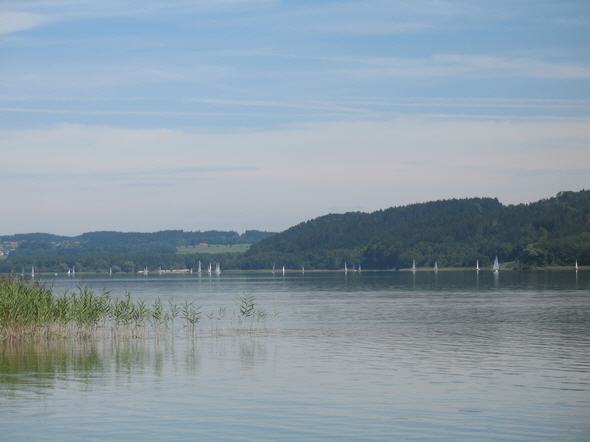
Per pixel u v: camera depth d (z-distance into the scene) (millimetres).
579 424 32375
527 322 79250
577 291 142750
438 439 30172
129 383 42375
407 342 61938
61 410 35406
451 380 42781
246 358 52469
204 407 35875
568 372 45375
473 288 166625
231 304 120188
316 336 67312
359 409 35312
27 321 61719
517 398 37594
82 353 55281
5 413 34844
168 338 65688
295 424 32562
